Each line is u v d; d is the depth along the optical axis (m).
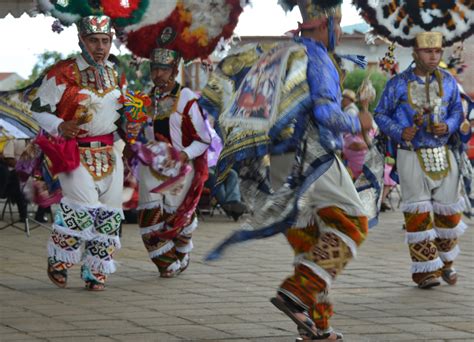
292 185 7.02
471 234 16.36
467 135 10.69
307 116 7.00
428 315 8.64
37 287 10.12
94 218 9.93
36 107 9.87
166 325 7.96
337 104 6.92
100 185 9.91
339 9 7.35
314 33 7.30
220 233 16.39
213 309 8.77
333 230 7.11
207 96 7.85
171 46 10.99
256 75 7.27
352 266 11.92
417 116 10.54
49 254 9.96
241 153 7.26
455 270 11.75
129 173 11.05
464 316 8.59
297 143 7.03
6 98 10.38
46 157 10.21
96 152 9.94
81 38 9.93
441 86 10.62
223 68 7.75
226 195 18.42
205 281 10.58
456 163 10.67
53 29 10.12
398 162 10.70
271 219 7.07
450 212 10.59
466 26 10.67
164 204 10.89
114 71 10.14
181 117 10.85
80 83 9.88
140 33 10.98
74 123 9.68
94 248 9.97
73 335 7.49
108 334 7.55
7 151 15.72
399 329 7.96
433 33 10.54
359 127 7.04
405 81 10.70
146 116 10.01
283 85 7.02
